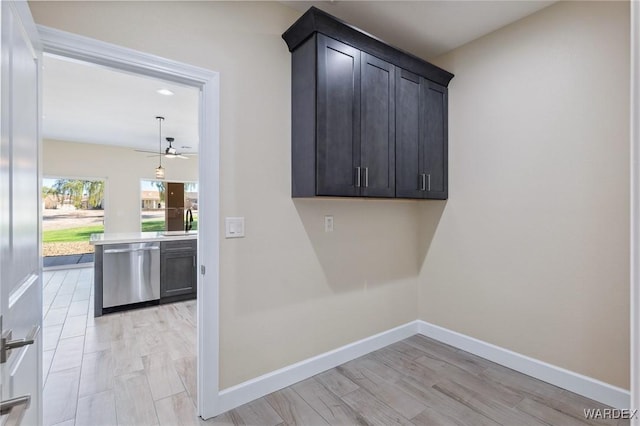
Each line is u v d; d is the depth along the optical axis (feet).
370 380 7.53
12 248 3.24
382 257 9.39
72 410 6.42
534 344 7.66
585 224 6.88
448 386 7.26
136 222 24.08
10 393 3.19
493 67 8.39
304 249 7.68
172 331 10.56
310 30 6.61
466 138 8.99
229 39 6.51
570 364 7.09
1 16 2.90
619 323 6.46
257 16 6.88
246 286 6.75
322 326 8.02
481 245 8.69
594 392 6.73
